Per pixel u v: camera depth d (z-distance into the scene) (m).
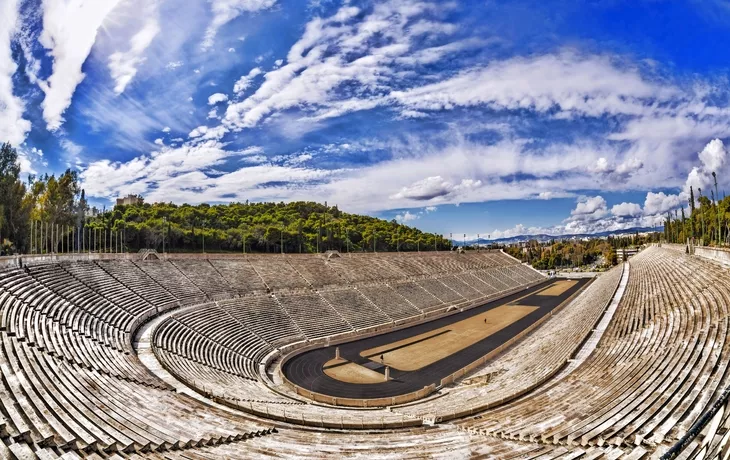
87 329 30.91
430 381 39.97
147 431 18.16
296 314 56.56
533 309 79.56
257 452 18.61
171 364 31.78
